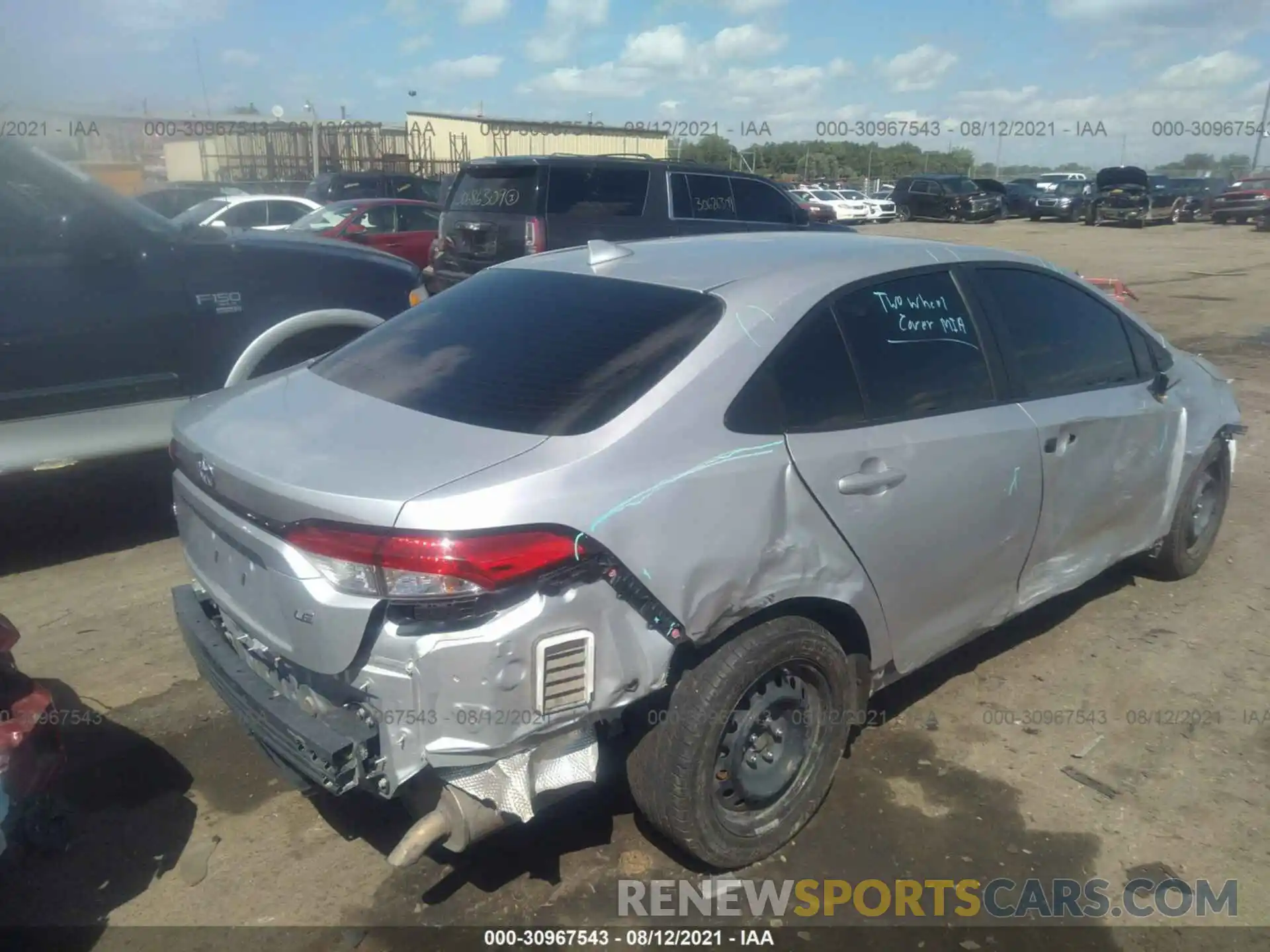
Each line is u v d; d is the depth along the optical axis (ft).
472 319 10.89
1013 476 11.43
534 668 7.79
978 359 11.52
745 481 8.87
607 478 8.17
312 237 20.02
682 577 8.43
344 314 18.51
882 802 10.83
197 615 10.18
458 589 7.53
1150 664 13.70
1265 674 13.46
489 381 9.41
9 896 9.42
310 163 87.61
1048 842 10.25
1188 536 15.84
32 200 15.78
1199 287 53.88
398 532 7.55
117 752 11.58
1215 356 34.63
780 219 36.27
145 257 16.34
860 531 9.79
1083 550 13.24
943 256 11.71
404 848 8.04
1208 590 15.96
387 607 7.68
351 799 10.86
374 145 91.20
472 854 9.99
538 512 7.77
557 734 8.14
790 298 9.95
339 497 7.78
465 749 7.80
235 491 8.68
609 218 32.60
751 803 9.74
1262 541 18.03
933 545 10.62
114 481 20.35
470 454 8.23
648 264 11.01
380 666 7.79
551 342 9.81
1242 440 24.31
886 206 120.16
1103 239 90.79
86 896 9.45
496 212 32.65
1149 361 14.28
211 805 10.73
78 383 16.02
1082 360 13.02
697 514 8.55
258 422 9.59
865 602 10.02
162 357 16.79
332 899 9.42
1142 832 10.39
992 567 11.60
